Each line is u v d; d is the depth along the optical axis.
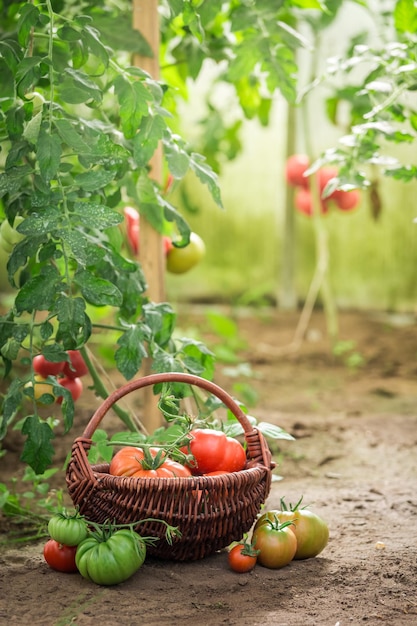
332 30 5.15
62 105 3.09
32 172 2.66
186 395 2.85
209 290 5.79
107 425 3.48
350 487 3.08
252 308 5.76
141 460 2.65
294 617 2.48
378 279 5.57
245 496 2.64
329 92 5.25
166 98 3.06
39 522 2.85
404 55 2.96
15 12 3.07
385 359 4.68
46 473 2.85
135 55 3.01
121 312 2.88
